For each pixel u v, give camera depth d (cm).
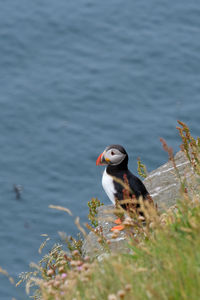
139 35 5600
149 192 895
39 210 3781
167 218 561
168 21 5772
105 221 828
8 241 3512
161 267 477
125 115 4619
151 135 4366
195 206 615
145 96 4812
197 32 5606
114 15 5878
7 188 3981
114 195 838
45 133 4475
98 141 4388
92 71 5166
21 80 5044
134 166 4078
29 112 4675
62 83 5012
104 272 499
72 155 4262
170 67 5138
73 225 3619
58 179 4066
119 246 707
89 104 4778
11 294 3036
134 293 436
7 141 4397
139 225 596
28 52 5409
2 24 5697
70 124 4556
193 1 5978
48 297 494
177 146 4234
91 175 4084
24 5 5966
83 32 5697
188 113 4578
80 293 476
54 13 5875
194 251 473
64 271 556
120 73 5100
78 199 3875
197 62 5184
